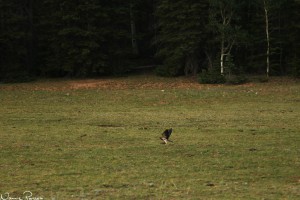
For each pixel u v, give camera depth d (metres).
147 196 48.03
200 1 195.38
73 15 195.88
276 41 199.50
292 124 95.94
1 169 59.94
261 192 49.53
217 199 46.94
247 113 111.44
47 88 170.75
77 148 73.38
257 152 69.56
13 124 98.12
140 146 74.69
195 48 195.75
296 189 50.72
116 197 47.69
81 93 154.62
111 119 104.25
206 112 114.06
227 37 185.00
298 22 198.38
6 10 199.62
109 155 68.12
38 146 74.81
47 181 54.19
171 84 178.62
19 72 198.12
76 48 197.62
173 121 100.81
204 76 180.38
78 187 51.69
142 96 144.88
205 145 75.31
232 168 60.16
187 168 60.03
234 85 172.62
